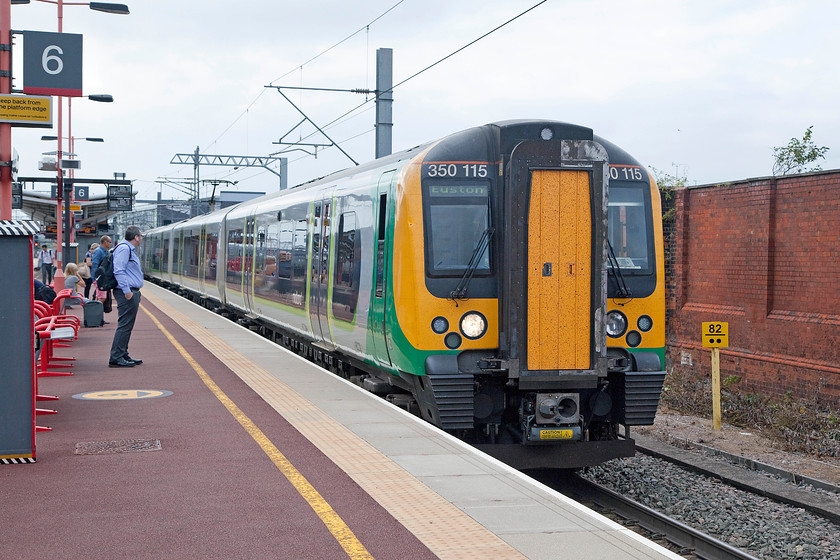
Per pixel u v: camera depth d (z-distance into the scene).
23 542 5.04
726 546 7.28
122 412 9.00
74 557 4.80
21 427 6.86
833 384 12.43
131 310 12.40
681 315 16.17
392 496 5.93
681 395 14.23
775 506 8.84
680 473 10.22
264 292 18.61
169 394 10.09
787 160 16.06
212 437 7.80
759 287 14.12
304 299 14.57
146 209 71.94
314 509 5.64
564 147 8.23
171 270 39.59
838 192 12.61
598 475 10.12
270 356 13.60
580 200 8.29
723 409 13.27
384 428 8.17
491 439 8.94
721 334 12.31
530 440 8.50
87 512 5.61
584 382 8.44
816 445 11.08
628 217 9.07
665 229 16.56
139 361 12.56
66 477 6.46
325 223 13.28
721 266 15.16
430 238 8.69
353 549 4.89
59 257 28.88
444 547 4.91
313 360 15.84
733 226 14.84
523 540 5.02
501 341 8.60
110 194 29.42
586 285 8.34
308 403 9.49
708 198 15.52
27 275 6.83
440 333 8.63
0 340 6.81
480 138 9.01
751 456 10.84
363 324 10.70
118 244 12.35
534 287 8.26
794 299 13.51
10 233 6.79
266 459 6.99
